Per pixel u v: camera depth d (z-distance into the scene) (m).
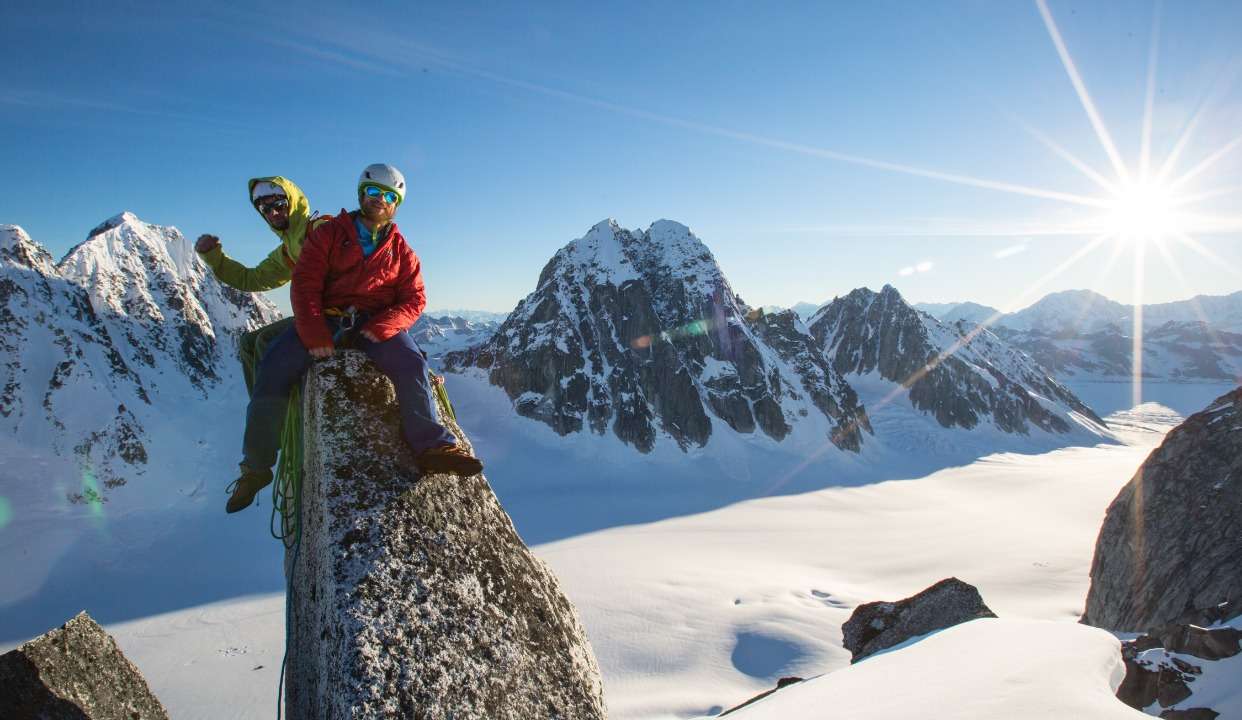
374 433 3.33
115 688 3.28
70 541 81.19
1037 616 50.03
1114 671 5.68
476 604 3.04
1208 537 18.12
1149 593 19.03
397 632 2.74
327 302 3.73
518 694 2.93
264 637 53.53
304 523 3.45
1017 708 4.23
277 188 4.31
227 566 74.94
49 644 3.07
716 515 106.00
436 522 3.19
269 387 3.66
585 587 64.88
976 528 95.88
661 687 42.28
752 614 55.91
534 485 124.62
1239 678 7.33
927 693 4.72
